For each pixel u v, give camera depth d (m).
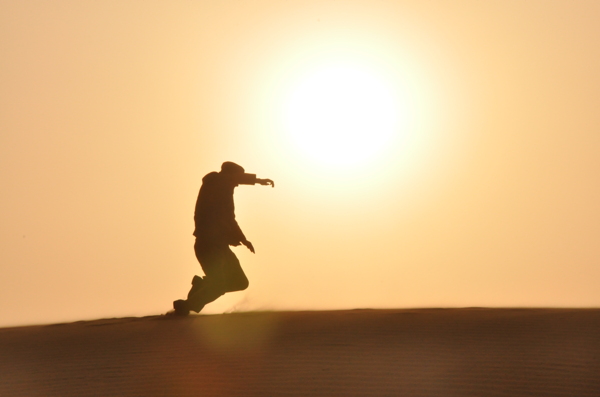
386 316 37.38
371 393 25.88
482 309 40.06
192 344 32.66
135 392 26.88
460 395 25.55
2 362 31.77
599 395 25.23
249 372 28.33
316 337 32.84
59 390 27.61
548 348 30.20
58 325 41.50
